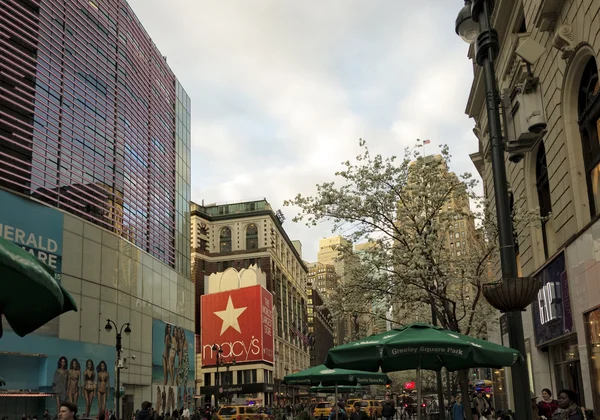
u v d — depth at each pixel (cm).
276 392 10269
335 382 2366
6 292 375
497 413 2562
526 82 940
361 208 1972
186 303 6750
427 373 5209
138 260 5388
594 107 1731
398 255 1934
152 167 6112
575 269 1834
